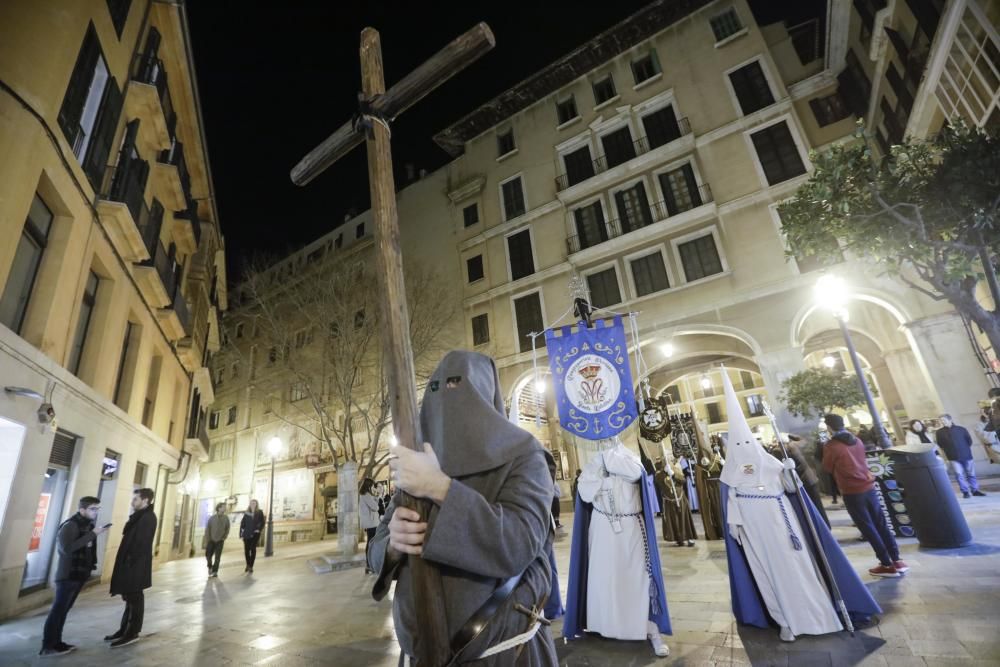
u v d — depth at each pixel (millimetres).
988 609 3803
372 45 1984
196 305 18297
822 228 7742
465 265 23953
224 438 30344
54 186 8055
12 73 7246
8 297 7438
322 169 2139
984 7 9594
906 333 14359
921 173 7043
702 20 20969
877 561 5805
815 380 14734
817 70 18844
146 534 5852
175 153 15375
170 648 5211
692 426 9953
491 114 25406
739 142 18547
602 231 20609
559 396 5320
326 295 16219
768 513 4078
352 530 12445
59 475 8500
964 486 9594
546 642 1364
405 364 1340
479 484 1331
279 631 5605
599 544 4363
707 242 18125
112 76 10164
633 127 21188
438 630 1069
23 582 7570
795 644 3658
